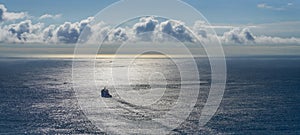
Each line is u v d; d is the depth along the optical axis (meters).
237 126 101.44
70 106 129.25
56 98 147.75
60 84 194.75
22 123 105.38
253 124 103.62
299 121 107.44
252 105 133.00
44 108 127.19
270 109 125.19
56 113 118.00
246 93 164.50
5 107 130.50
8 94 163.00
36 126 101.50
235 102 138.62
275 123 104.75
